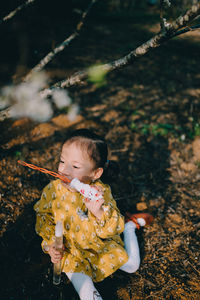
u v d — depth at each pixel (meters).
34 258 2.17
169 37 1.23
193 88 4.64
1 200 2.47
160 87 4.54
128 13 8.84
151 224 2.54
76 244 1.89
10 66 4.02
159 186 2.93
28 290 1.99
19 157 2.89
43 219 1.94
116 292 2.04
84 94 4.04
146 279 2.12
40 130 3.28
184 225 2.54
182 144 3.42
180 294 2.03
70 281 2.07
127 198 2.78
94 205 1.57
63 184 1.72
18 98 2.99
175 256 2.29
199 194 2.85
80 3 6.39
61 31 5.53
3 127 3.21
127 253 2.14
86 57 4.98
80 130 1.78
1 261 2.10
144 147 3.34
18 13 1.82
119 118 3.69
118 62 1.37
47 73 4.11
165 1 1.21
